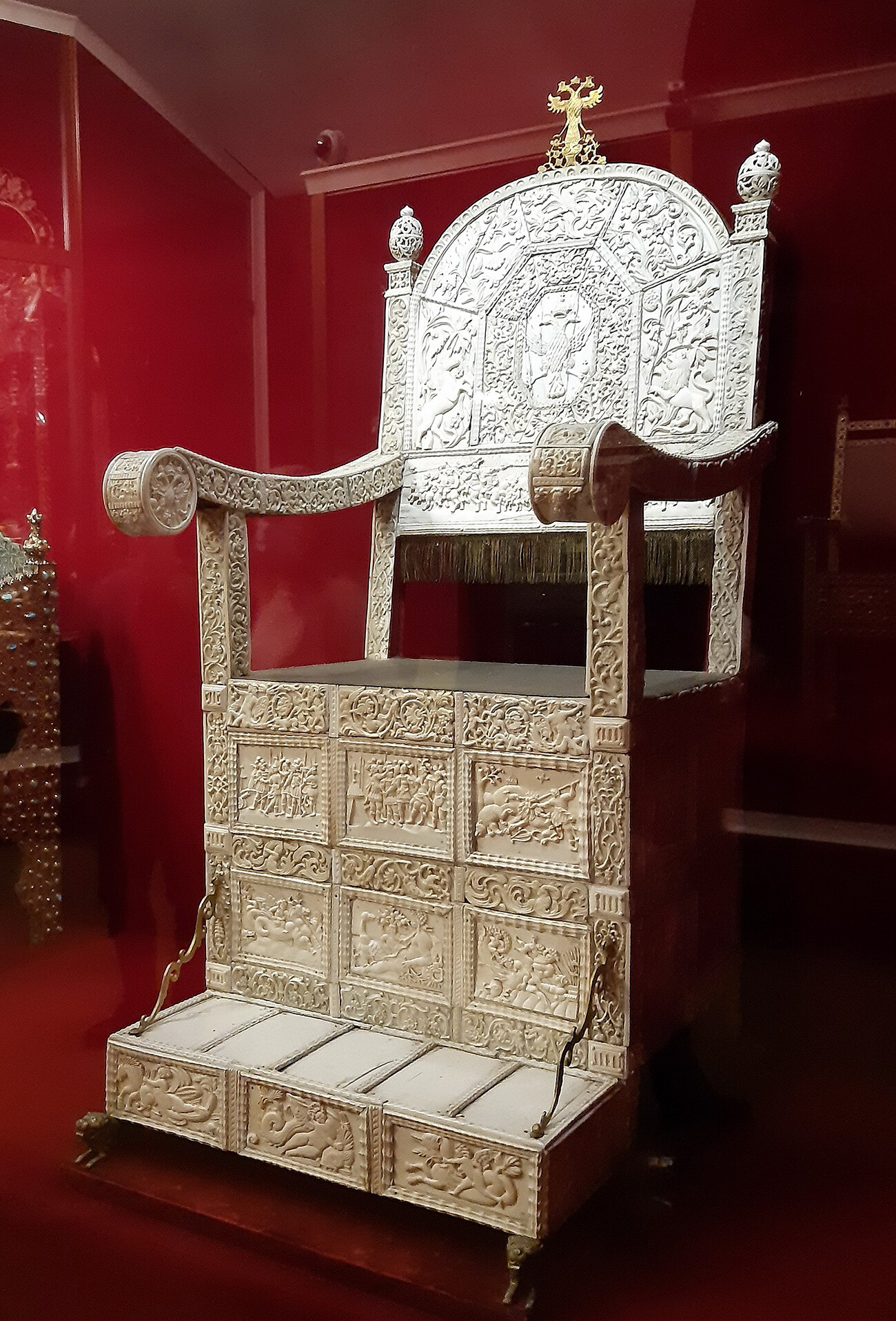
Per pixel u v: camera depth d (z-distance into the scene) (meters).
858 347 2.07
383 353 2.36
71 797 2.69
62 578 2.66
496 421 2.19
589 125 2.23
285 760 1.79
